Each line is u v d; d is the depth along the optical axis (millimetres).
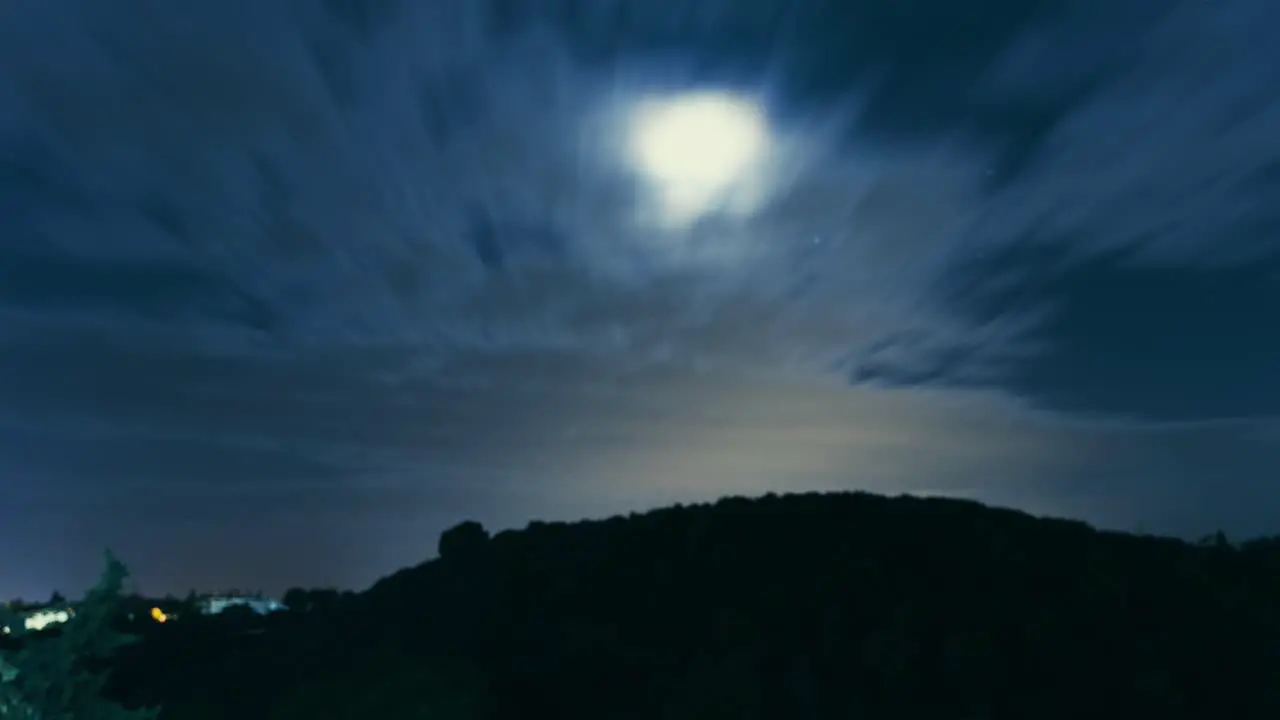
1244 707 12984
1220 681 13430
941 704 12797
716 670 13477
